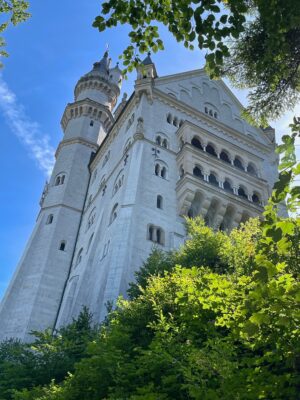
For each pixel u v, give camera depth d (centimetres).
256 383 934
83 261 4181
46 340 2328
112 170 4641
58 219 5116
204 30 1020
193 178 3900
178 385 1165
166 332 1355
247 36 1320
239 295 1062
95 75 7138
